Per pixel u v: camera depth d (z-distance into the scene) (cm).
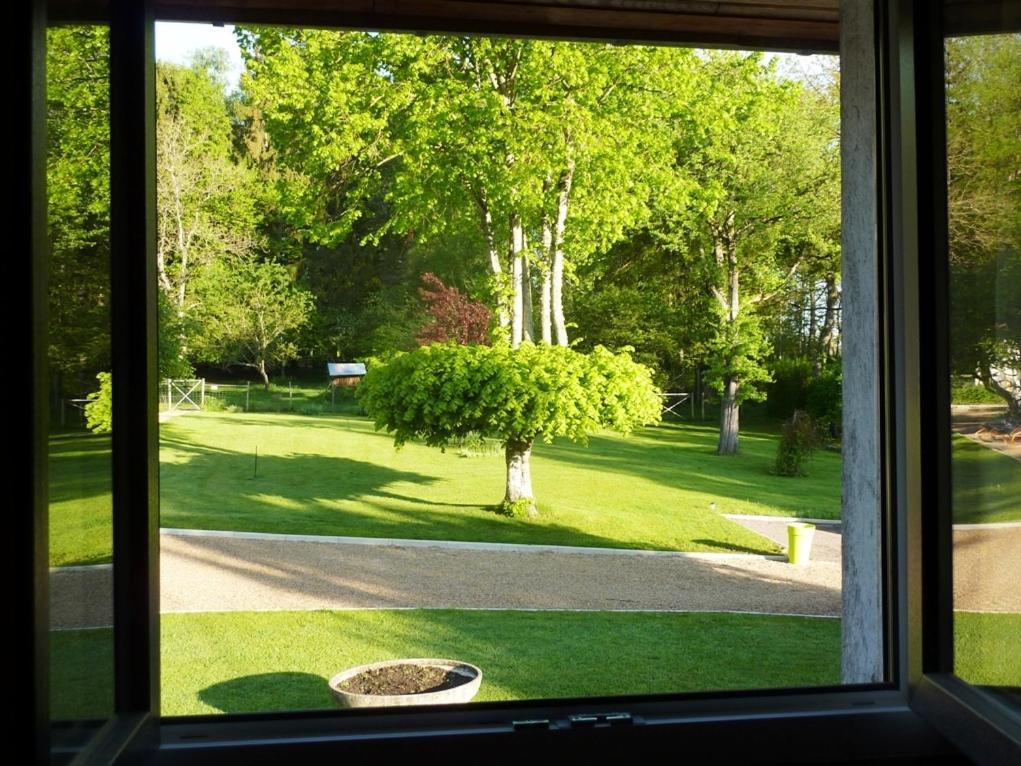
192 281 1644
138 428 171
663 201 1309
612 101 1158
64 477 132
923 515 188
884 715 193
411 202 1261
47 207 122
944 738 191
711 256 1631
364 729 185
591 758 185
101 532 154
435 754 181
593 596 877
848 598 454
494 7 336
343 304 1795
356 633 759
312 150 1274
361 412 1809
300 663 686
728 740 188
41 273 118
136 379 171
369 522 1191
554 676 661
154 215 179
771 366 1748
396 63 1155
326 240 1370
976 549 174
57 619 127
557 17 346
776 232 1602
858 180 421
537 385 914
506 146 1142
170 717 183
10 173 114
